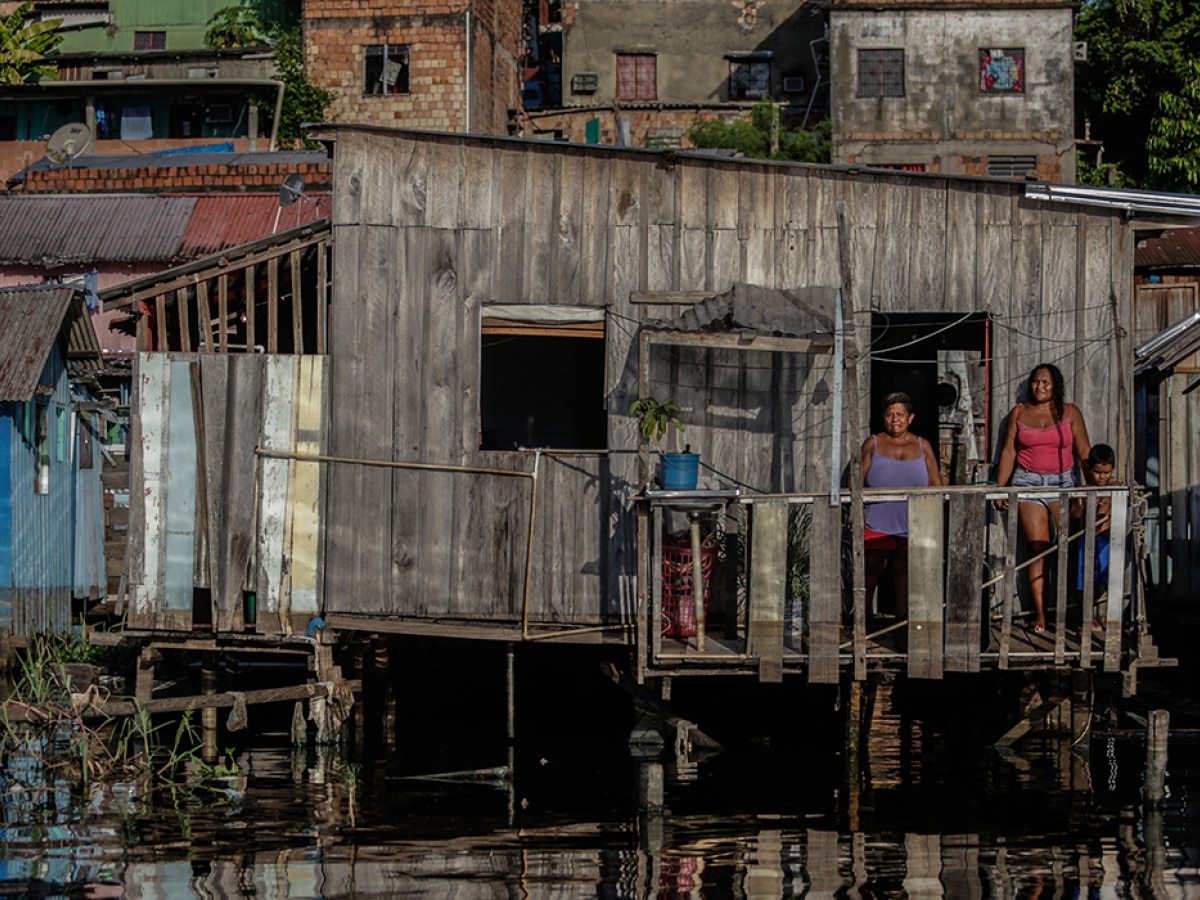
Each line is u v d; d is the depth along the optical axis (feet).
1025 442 36.83
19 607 43.86
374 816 31.12
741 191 38.73
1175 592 55.57
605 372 38.55
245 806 31.86
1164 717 32.42
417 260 38.47
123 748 36.65
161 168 75.66
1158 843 29.01
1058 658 33.81
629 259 38.58
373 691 44.39
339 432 38.40
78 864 26.73
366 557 38.34
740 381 38.52
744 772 36.50
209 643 38.81
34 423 45.68
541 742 41.16
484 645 47.75
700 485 38.14
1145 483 57.26
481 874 26.53
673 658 33.22
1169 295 79.00
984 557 35.37
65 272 68.39
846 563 36.52
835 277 38.55
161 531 38.93
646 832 29.94
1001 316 38.32
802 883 26.11
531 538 37.99
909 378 50.31
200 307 39.70
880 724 41.68
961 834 29.86
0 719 37.78
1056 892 25.55
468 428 38.34
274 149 98.07
